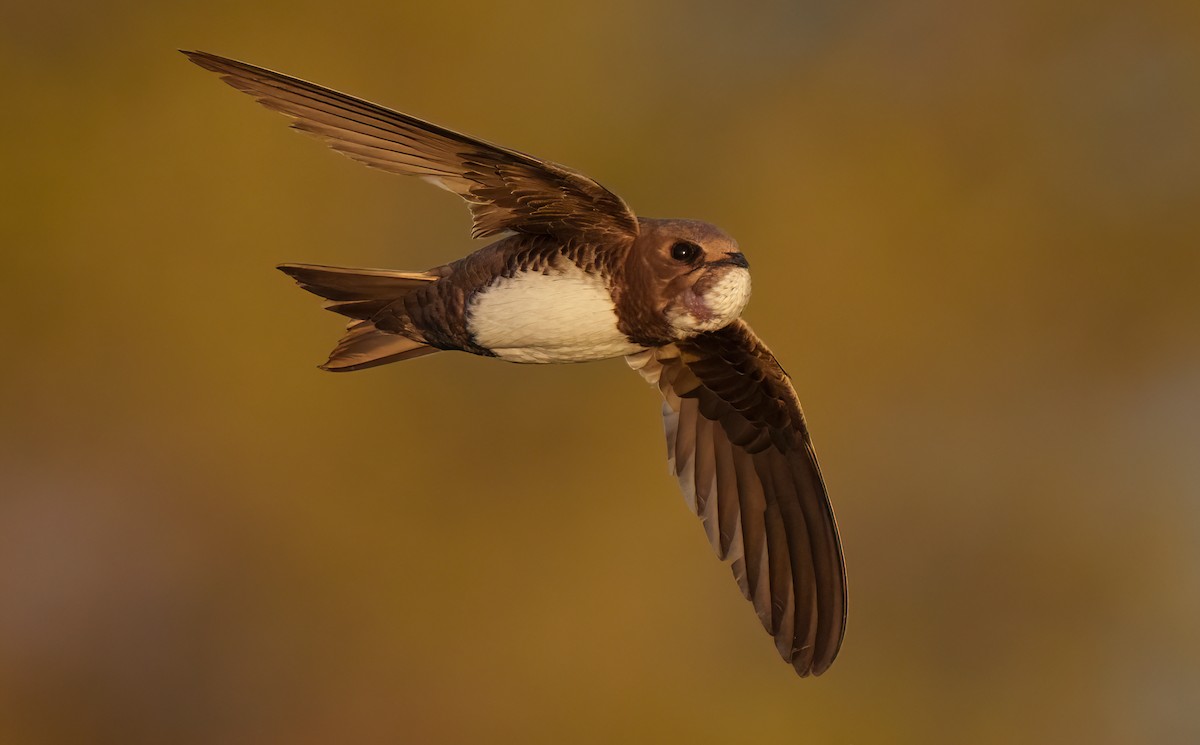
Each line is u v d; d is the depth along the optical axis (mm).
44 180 16422
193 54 6164
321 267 7105
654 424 16172
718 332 7484
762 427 7891
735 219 17734
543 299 6945
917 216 17828
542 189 6629
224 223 16453
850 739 16281
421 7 17250
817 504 7906
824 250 17516
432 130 6281
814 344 17250
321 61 17031
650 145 17828
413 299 7133
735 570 7887
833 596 7875
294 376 16234
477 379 16359
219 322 16297
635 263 6902
